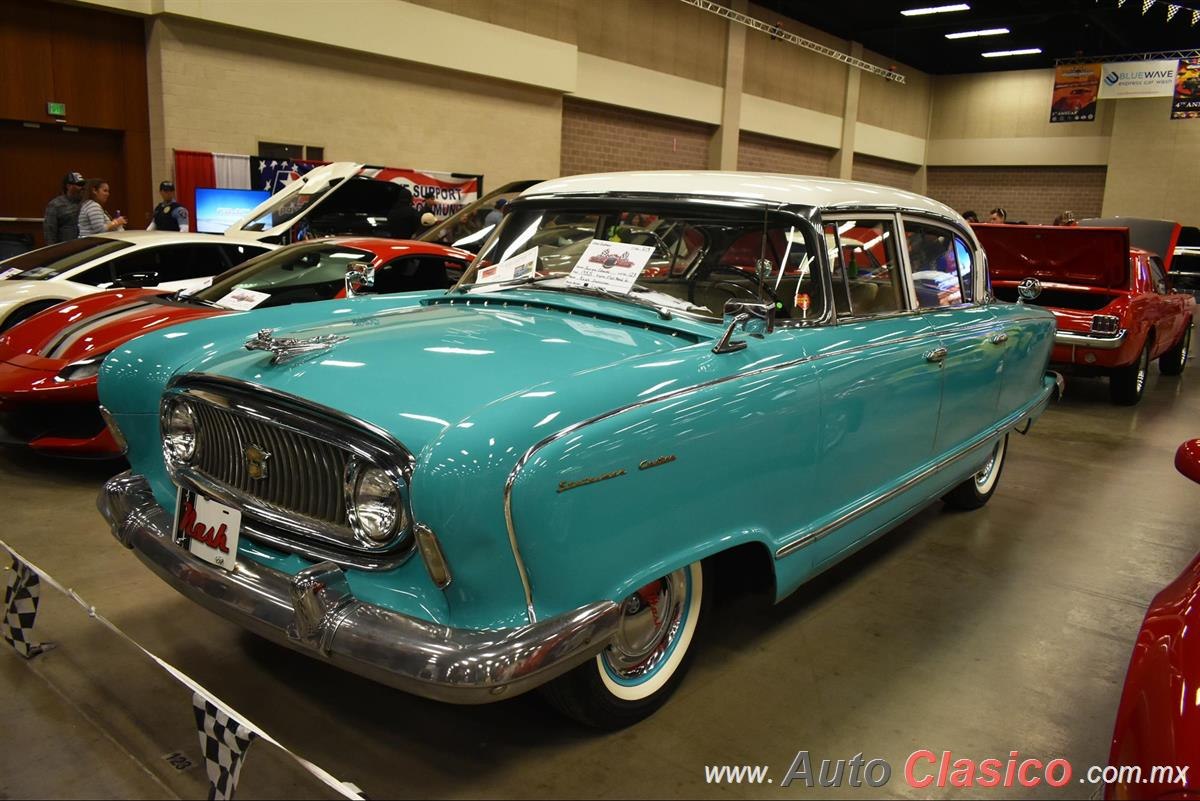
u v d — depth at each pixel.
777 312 2.85
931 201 3.73
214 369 2.37
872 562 3.87
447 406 2.01
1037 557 3.98
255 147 10.66
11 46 9.12
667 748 2.38
